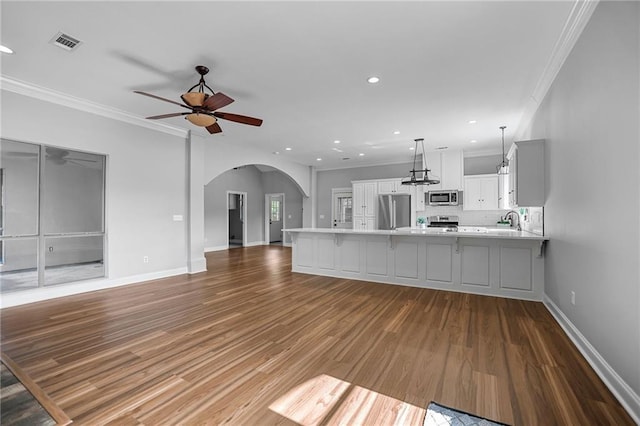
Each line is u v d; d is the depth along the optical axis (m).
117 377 2.00
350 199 8.74
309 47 2.69
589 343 2.21
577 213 2.45
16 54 2.81
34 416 1.61
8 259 3.54
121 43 2.62
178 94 3.73
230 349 2.41
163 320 3.06
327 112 4.33
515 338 2.60
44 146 3.76
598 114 2.04
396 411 1.66
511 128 5.11
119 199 4.45
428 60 2.91
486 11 2.21
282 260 7.00
